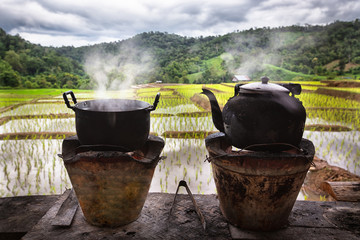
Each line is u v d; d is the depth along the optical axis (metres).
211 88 25.97
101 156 1.87
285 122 1.87
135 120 1.98
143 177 2.03
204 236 1.98
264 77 2.04
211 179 4.39
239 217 2.05
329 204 2.48
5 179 4.27
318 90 20.80
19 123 9.09
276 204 1.95
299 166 1.85
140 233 2.01
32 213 2.32
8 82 43.34
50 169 4.74
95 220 2.06
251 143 1.94
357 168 4.92
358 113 10.52
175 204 2.43
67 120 9.68
